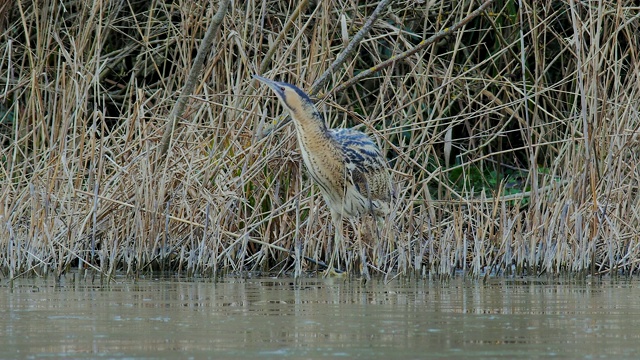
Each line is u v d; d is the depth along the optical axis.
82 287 10.76
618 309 8.74
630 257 12.73
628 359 6.23
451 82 14.31
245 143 13.59
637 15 13.67
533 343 6.87
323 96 13.76
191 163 12.88
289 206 13.41
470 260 13.72
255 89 13.92
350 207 12.39
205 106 13.95
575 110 13.42
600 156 13.26
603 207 13.24
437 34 13.76
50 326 7.66
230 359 6.20
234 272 12.88
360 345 6.77
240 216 13.44
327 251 13.17
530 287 10.91
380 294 10.09
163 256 12.77
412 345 6.77
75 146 13.60
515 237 12.87
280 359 6.20
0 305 8.98
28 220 13.48
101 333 7.30
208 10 14.52
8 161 14.15
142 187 12.66
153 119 14.08
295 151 13.44
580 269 12.46
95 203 12.37
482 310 8.66
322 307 8.91
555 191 13.29
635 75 14.27
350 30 14.75
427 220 13.45
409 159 13.60
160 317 8.19
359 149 12.36
